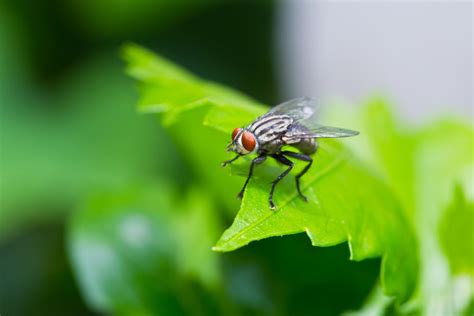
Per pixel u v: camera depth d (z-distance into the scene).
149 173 0.30
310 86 0.35
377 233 0.16
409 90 0.33
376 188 0.17
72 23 0.33
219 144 0.18
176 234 0.19
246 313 0.18
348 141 0.20
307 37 0.36
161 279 0.19
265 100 0.37
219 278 0.19
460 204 0.17
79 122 0.31
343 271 0.18
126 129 0.31
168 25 0.36
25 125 0.30
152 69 0.19
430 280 0.18
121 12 0.34
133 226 0.19
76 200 0.28
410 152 0.20
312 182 0.17
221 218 0.19
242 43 0.37
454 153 0.20
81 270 0.19
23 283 0.28
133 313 0.18
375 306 0.18
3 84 0.31
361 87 0.34
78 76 0.33
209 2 0.36
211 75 0.37
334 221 0.16
